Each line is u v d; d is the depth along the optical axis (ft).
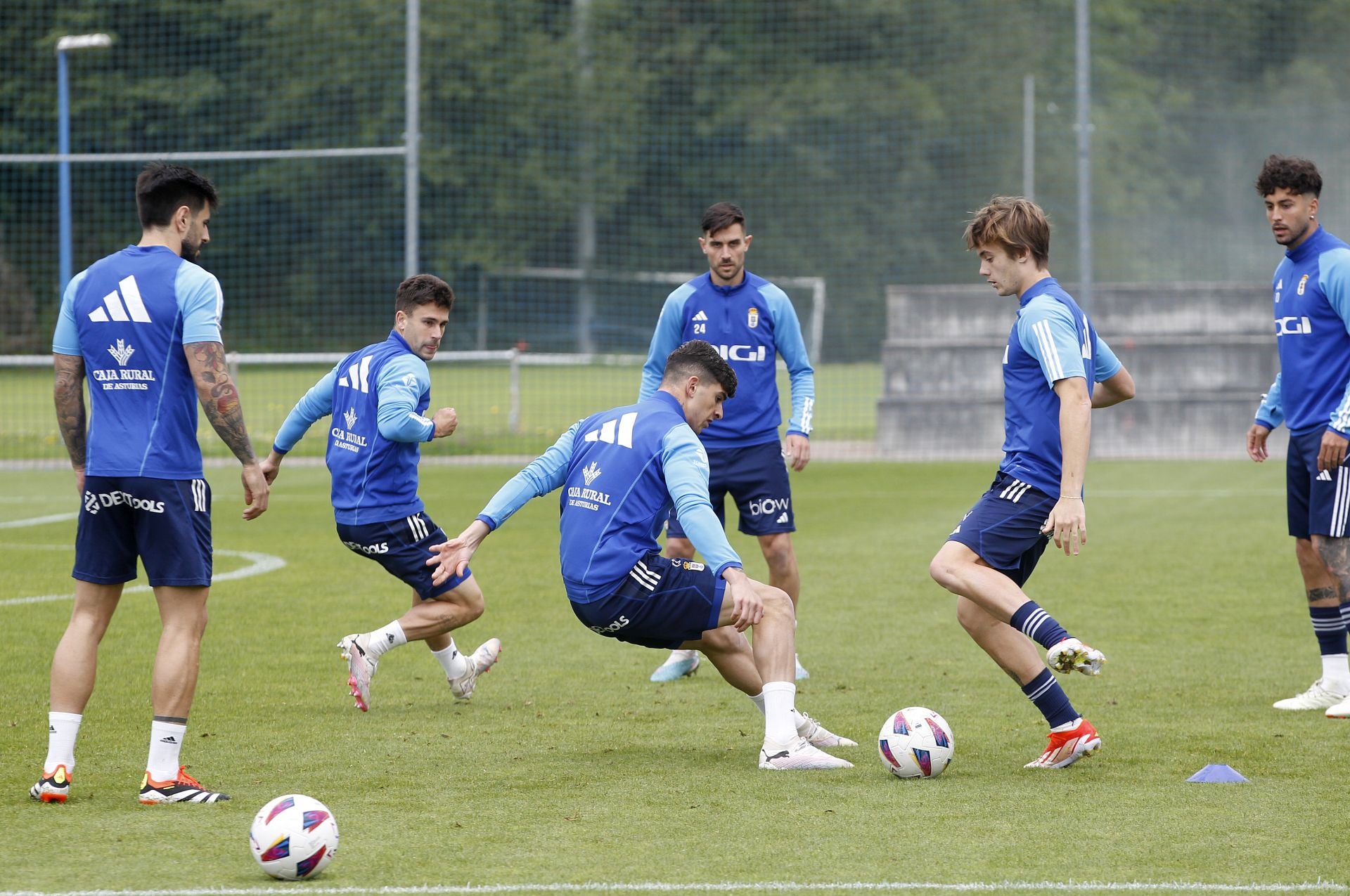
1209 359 122.93
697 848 26.35
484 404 171.32
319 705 40.63
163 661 30.53
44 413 164.35
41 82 236.84
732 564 31.55
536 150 260.21
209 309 31.07
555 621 54.70
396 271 255.70
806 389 49.52
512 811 29.22
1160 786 31.01
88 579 31.07
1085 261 115.03
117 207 238.89
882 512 87.04
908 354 125.59
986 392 124.67
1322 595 40.04
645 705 40.91
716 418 34.99
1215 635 50.57
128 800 30.25
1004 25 264.52
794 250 267.80
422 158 248.52
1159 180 267.39
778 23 269.23
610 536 33.42
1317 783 31.14
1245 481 102.58
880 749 32.01
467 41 252.01
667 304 49.34
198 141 248.73
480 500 93.40
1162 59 269.64
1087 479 105.29
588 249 265.75
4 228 232.53
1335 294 38.70
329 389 41.55
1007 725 37.70
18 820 28.60
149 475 30.60
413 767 33.24
